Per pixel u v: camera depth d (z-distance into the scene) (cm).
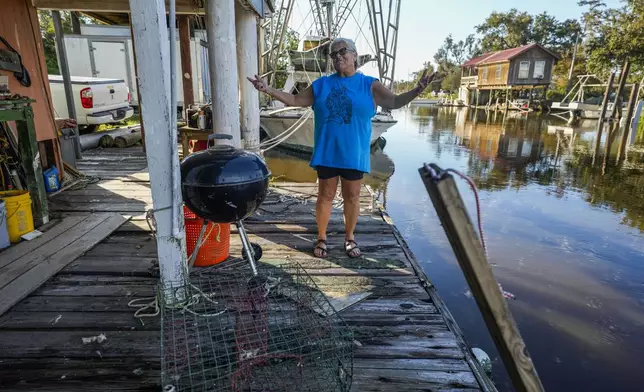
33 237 325
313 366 168
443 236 516
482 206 646
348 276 274
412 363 189
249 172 211
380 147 1165
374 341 205
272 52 1026
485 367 212
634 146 1277
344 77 270
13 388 170
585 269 432
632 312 352
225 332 178
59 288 251
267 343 171
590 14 2303
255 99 450
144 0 185
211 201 207
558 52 3691
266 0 520
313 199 457
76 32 1072
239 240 331
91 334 206
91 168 603
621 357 293
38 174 346
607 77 2294
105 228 347
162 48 193
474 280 96
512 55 2686
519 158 1059
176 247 218
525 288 389
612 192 741
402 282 267
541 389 103
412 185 775
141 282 259
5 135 377
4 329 209
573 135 1525
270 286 211
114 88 859
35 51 445
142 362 187
